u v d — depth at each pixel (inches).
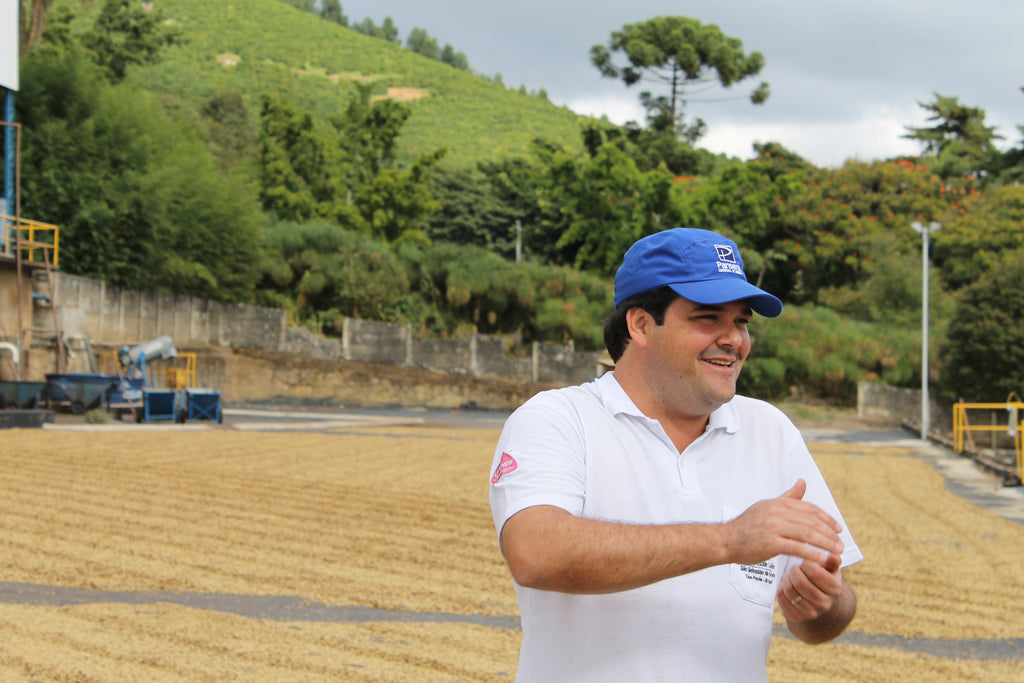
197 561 315.9
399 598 281.9
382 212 2021.4
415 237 2021.4
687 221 1854.1
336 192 2075.5
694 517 74.4
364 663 217.5
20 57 1208.8
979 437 1453.0
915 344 1659.7
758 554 63.1
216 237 1385.3
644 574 64.3
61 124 1195.3
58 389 888.3
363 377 1441.9
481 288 1681.8
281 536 364.8
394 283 1663.4
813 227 2031.3
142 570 299.6
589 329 1708.9
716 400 76.0
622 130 2386.8
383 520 412.8
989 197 2057.1
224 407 1231.5
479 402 1480.1
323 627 247.4
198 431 850.1
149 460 584.4
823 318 1739.7
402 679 206.7
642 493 74.3
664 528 65.2
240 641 229.9
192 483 489.7
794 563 77.9
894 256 1892.2
